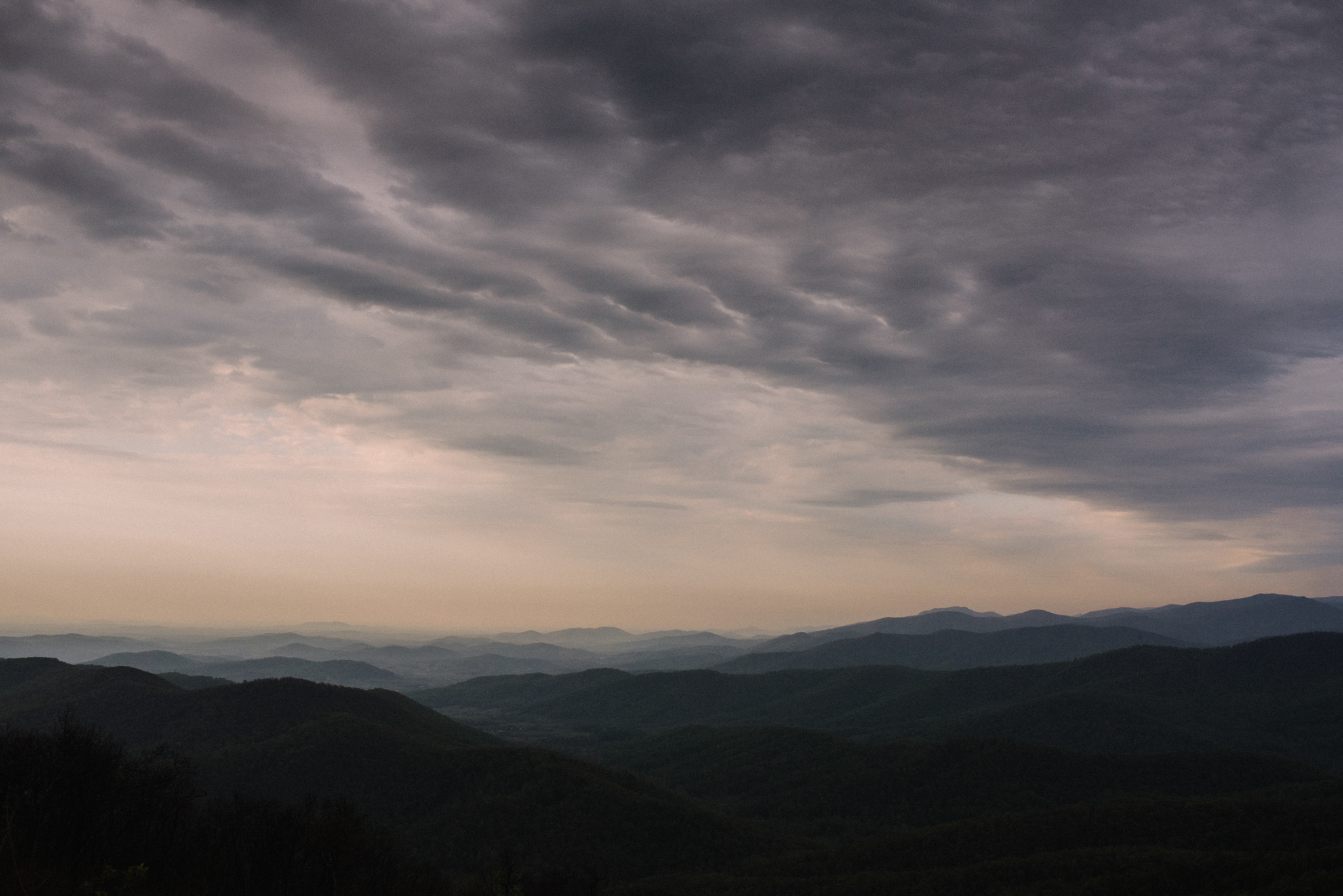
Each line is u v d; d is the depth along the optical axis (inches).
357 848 1542.8
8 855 1024.2
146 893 1094.4
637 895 3093.0
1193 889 2888.8
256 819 1501.0
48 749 1330.0
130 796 1366.9
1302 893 2586.1
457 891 1939.0
